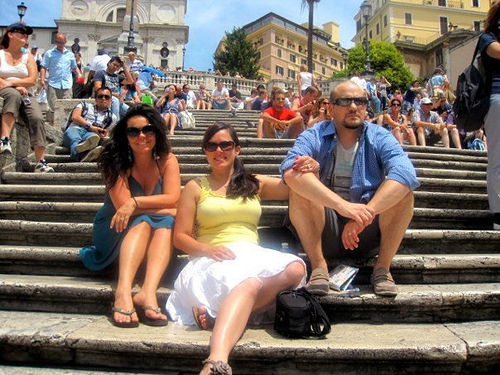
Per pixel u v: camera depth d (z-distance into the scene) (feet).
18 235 13.43
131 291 10.01
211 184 10.91
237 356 8.22
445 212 14.17
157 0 174.60
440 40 163.32
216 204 10.55
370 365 8.21
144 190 11.80
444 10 189.37
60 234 13.25
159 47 171.73
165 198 11.18
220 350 7.76
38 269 11.94
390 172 10.16
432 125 32.12
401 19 188.75
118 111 23.44
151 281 9.86
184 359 8.36
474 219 14.38
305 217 10.35
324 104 25.85
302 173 10.21
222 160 10.76
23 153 19.69
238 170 11.00
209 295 9.18
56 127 26.35
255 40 223.92
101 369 8.47
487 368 8.31
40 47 181.06
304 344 8.25
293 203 10.49
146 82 48.34
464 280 11.21
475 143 33.04
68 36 173.27
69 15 175.32
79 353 8.60
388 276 10.09
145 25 170.60
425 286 10.68
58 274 11.85
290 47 225.35
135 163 11.69
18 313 10.20
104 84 29.09
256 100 54.95
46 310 10.39
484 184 17.75
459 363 8.16
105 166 11.43
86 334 8.66
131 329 9.07
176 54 171.94
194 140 23.66
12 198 16.66
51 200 16.44
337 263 11.19
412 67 173.37
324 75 243.40
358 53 153.48
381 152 10.89
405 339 8.55
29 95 19.24
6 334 8.69
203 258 9.84
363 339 8.58
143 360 8.46
